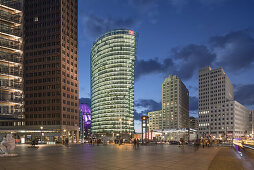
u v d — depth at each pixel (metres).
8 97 81.44
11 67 82.88
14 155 27.81
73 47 139.12
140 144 72.56
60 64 127.25
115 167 18.17
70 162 21.34
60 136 119.50
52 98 125.44
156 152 35.25
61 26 130.00
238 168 18.41
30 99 128.38
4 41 81.56
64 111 125.44
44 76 128.38
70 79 133.62
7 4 82.19
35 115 126.25
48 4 132.88
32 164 19.81
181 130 140.38
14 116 83.06
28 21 134.38
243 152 38.97
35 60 130.75
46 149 45.16
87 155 29.19
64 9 134.12
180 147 53.69
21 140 96.81
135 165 19.36
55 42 129.12
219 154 33.03
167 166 18.84
